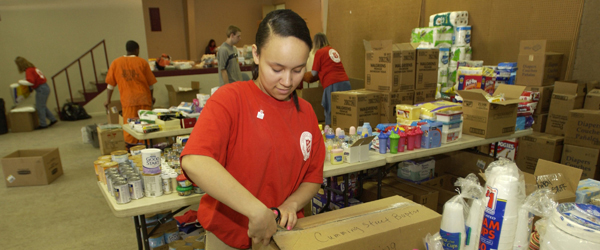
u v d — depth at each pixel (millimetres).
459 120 2420
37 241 2631
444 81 4230
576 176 1271
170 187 1709
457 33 4281
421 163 2809
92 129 5469
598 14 3330
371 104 3152
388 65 3119
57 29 7887
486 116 2428
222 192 762
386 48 3148
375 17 6238
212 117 848
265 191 965
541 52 3322
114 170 1723
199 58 12203
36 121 6828
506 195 821
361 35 6637
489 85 3357
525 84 3461
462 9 4652
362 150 2094
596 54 3377
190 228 2164
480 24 4445
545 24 3768
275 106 943
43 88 6711
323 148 1116
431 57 3332
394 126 2342
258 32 839
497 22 4242
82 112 7656
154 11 11312
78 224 2893
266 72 834
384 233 835
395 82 3160
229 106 878
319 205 2648
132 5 8438
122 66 4195
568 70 3580
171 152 2123
